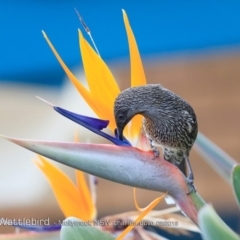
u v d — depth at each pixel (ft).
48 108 27.17
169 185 17.67
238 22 29.60
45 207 25.61
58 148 17.62
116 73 29.43
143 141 17.85
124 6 29.22
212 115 30.78
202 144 18.11
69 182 18.02
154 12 29.60
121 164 17.66
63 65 17.74
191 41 30.07
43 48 28.37
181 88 31.53
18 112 27.45
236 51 31.73
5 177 25.63
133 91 17.71
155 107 17.71
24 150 25.91
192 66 31.96
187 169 17.84
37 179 25.58
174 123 17.74
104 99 17.78
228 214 26.78
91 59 17.76
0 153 25.85
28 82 28.55
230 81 31.58
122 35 28.96
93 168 17.65
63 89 27.45
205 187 27.45
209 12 29.71
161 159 17.69
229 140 30.04
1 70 28.55
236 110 30.68
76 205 18.02
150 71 31.81
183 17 29.81
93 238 17.54
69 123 25.18
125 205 25.82
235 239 17.28
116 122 17.71
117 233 18.08
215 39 30.01
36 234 17.93
